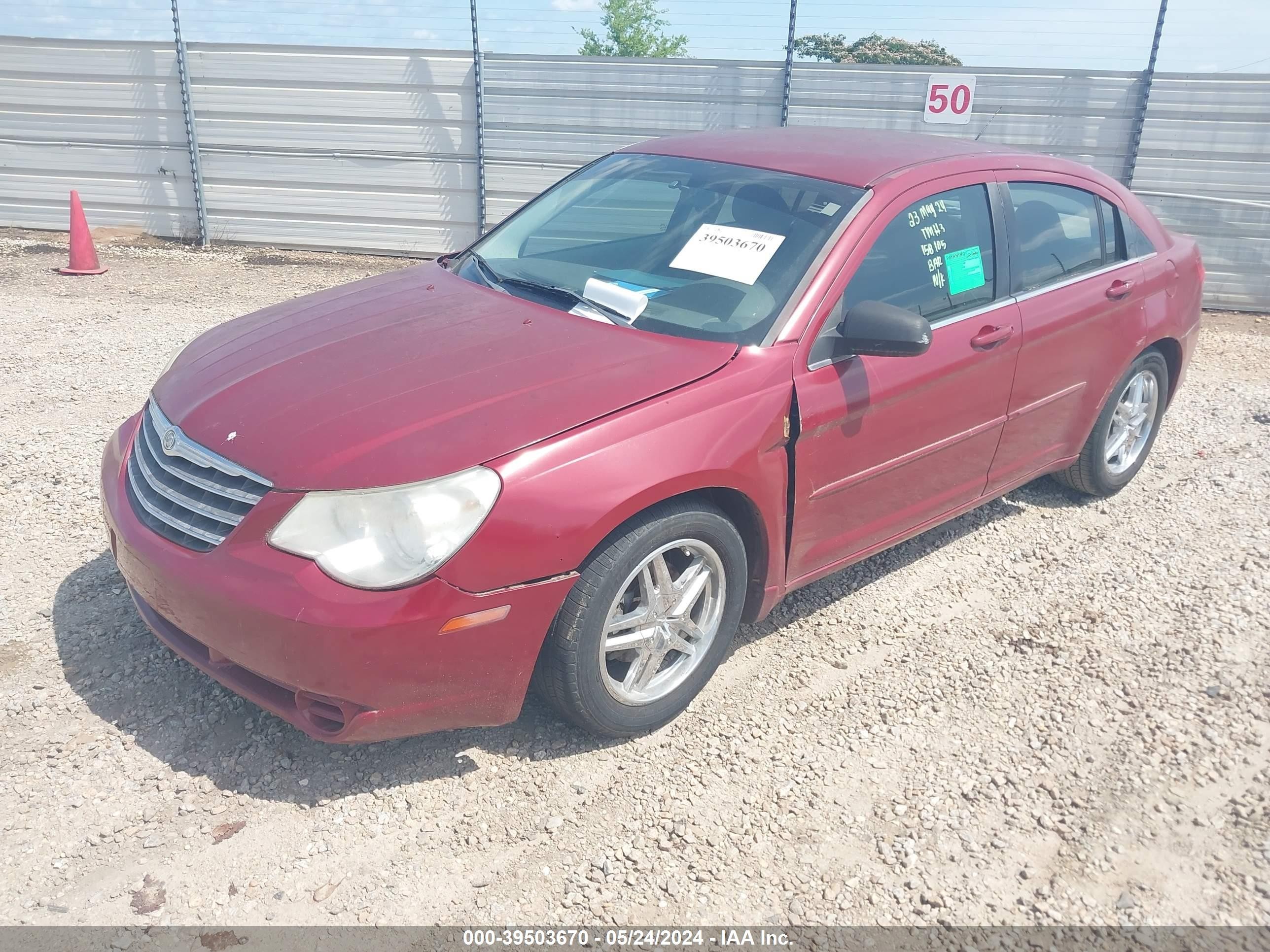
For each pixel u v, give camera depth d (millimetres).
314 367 3016
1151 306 4598
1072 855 2703
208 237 11789
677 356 3043
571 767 2961
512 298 3492
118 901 2426
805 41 10695
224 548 2609
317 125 11258
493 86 10961
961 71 10367
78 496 4531
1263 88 9664
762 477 3045
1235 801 2912
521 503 2570
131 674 3262
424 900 2480
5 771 2809
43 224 11953
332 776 2875
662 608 2973
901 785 2939
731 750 3064
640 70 10781
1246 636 3738
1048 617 3861
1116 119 10234
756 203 3584
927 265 3586
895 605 3936
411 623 2488
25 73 11352
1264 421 6242
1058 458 4480
